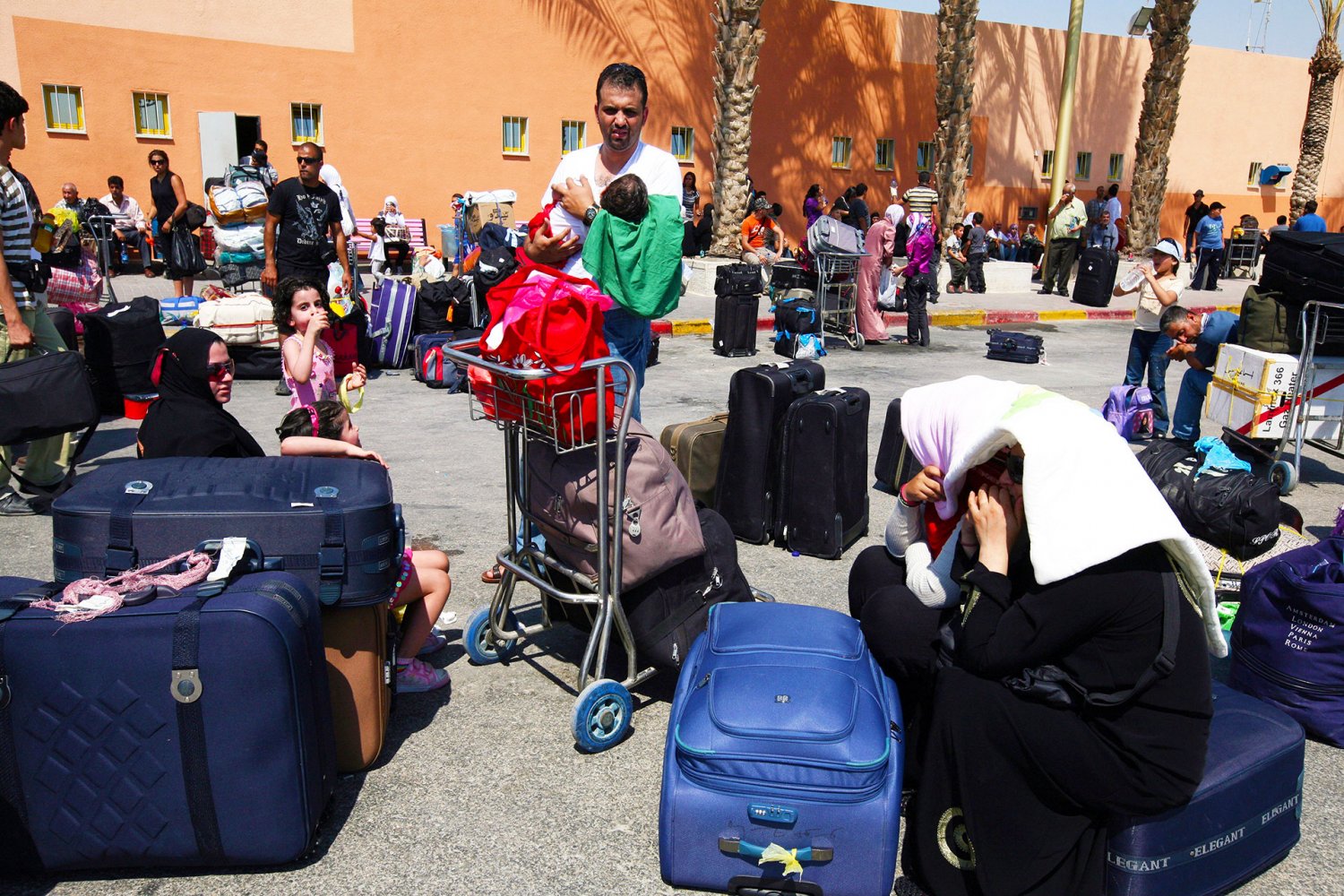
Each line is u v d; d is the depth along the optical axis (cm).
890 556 361
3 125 569
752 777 278
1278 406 686
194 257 1333
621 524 346
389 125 1973
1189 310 781
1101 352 1383
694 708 292
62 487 623
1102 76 2861
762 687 291
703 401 941
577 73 2127
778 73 2372
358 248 1755
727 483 564
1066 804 275
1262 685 389
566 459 355
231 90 1823
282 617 274
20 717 266
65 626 262
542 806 328
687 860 286
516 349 330
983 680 279
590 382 337
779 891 285
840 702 286
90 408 569
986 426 279
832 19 2417
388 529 320
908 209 1384
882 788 280
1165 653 261
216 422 397
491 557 538
